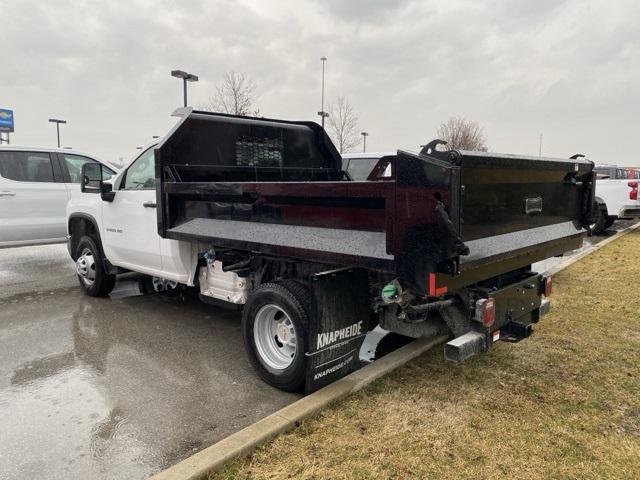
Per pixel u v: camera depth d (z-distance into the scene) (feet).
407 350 13.87
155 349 15.26
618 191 40.93
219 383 12.80
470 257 9.46
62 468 9.14
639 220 57.16
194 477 8.43
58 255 33.37
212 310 19.53
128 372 13.47
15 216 26.32
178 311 19.36
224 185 13.07
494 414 10.75
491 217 10.27
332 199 10.82
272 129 17.83
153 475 8.87
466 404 11.17
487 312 10.44
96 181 18.60
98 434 10.30
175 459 9.45
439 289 9.13
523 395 11.62
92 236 20.98
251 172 17.26
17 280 25.09
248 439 9.43
